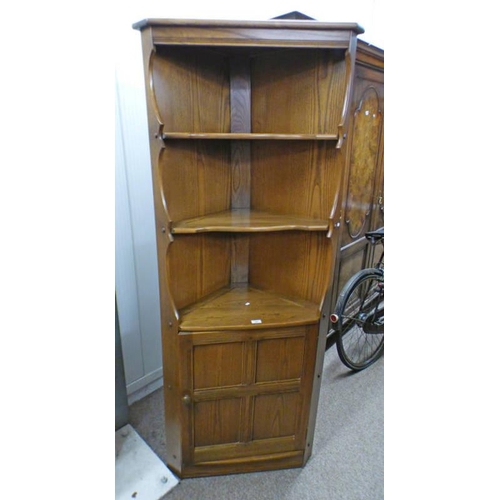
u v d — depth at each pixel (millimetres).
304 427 1475
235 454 1472
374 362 2342
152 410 1840
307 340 1352
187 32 1021
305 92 1266
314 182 1324
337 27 1032
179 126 1214
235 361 1337
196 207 1353
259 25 1017
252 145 1462
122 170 1566
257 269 1590
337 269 2182
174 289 1316
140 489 1422
